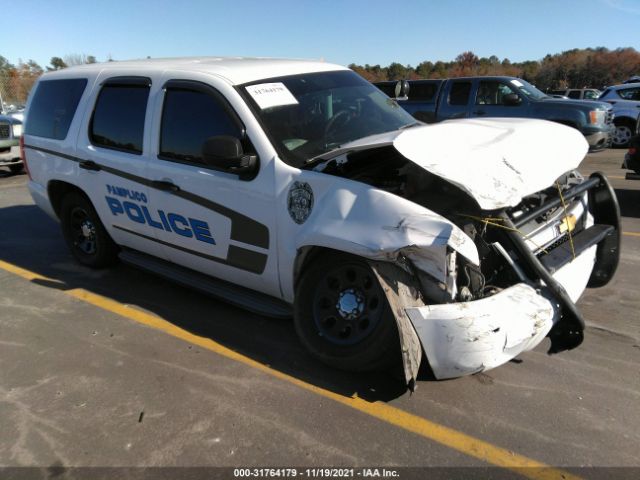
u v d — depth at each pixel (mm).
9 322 4062
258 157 3309
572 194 3389
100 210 4621
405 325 2637
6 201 8711
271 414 2844
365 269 2893
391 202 2754
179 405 2943
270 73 3775
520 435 2629
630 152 7000
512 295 2740
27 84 42031
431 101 11469
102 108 4441
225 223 3547
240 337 3705
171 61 4332
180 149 3777
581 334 2924
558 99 10719
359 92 4141
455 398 2938
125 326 3920
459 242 2566
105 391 3100
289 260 3240
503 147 3002
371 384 3092
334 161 3096
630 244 5508
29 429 2783
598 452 2500
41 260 5547
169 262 4449
